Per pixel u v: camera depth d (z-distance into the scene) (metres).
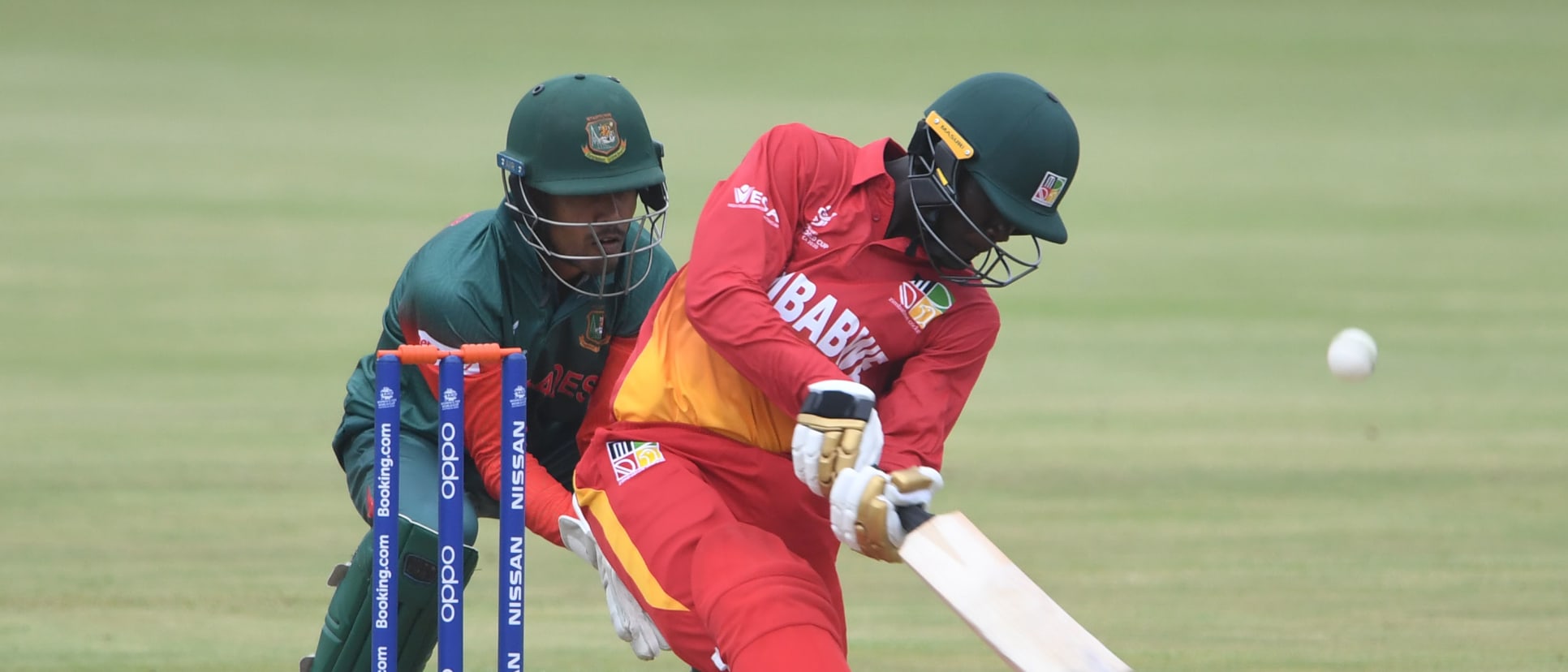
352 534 24.86
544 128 14.68
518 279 15.10
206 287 47.00
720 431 13.44
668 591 12.98
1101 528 25.69
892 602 22.27
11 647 18.97
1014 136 12.97
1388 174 71.94
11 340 40.00
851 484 12.09
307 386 35.97
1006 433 32.84
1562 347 41.12
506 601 12.50
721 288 12.80
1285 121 88.88
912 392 13.36
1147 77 106.12
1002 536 25.30
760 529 13.16
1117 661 11.48
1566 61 110.94
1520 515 26.55
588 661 19.08
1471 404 35.28
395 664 12.66
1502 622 20.70
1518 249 55.16
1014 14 139.75
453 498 12.40
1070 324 44.53
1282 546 24.59
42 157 69.94
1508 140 81.88
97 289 46.44
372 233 55.72
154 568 22.78
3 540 24.17
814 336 13.26
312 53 109.94
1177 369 39.00
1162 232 58.81
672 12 137.38
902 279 13.45
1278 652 19.31
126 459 29.48
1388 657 19.06
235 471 28.81
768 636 12.14
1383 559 23.81
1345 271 51.56
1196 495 27.94
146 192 62.44
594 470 13.82
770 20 133.12
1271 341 42.16
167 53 107.38
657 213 15.27
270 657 18.77
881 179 13.44
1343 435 32.56
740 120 82.75
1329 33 127.00
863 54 114.75
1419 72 107.12
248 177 66.56
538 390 15.81
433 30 123.38
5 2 128.12
